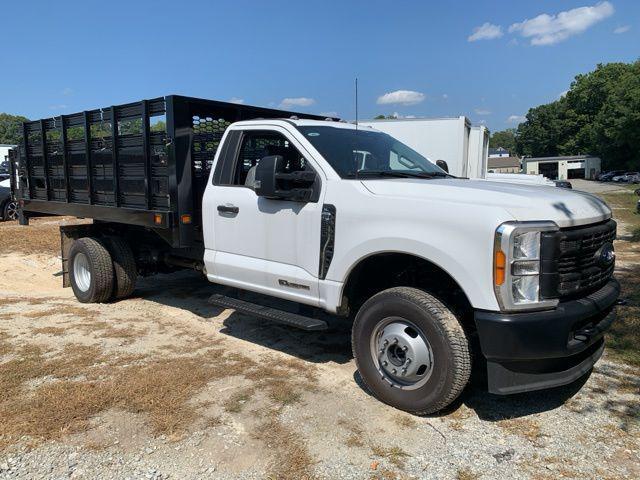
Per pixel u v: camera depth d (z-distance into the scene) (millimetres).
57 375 4652
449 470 3312
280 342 5652
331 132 5133
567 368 3867
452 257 3680
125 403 4133
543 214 3631
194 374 4668
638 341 5352
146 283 8625
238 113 6496
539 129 104875
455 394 3773
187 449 3527
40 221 17625
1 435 3654
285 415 3982
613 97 70312
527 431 3777
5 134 104188
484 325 3549
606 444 3602
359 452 3504
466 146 14562
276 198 4758
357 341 4281
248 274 5137
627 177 68188
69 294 8234
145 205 6242
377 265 4562
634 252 10930
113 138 6496
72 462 3377
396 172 4898
